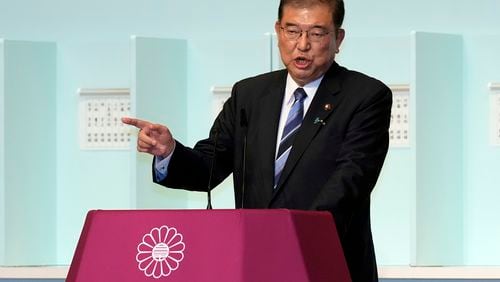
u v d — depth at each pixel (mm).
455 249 14125
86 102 15086
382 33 14695
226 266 6008
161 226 6199
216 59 14664
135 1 15297
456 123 14148
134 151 14117
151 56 14383
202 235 6109
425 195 13844
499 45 14164
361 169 8328
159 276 6125
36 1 15469
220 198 14664
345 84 8805
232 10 15094
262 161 8594
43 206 15031
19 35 15500
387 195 14344
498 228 14141
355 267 8641
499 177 14125
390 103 8945
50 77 15125
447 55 14094
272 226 6055
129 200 14844
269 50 14312
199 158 8766
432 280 13703
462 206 14195
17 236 14766
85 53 15125
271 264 5992
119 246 6238
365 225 8797
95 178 15094
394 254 14336
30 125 14922
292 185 8430
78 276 6246
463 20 14523
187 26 15195
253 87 9156
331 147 8531
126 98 15008
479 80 14172
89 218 6398
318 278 6105
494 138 14141
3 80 14633
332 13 8602
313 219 6305
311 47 8562
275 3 14984
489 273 13273
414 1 14625
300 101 8758
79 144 15109
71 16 15422
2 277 14188
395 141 14359
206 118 14688
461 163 14195
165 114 14508
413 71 13766
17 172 14781
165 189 14375
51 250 15086
